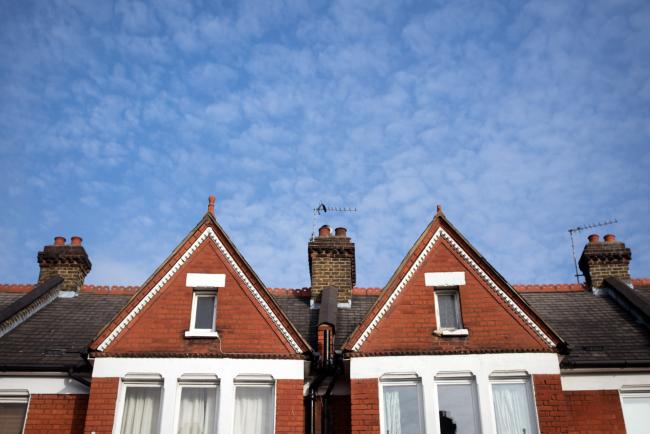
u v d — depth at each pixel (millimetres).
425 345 16844
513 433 15906
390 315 17281
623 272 22234
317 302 20812
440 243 18234
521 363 16484
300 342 16953
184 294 17594
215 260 18078
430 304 17438
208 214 18594
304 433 16578
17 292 22266
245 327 17172
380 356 16688
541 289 22078
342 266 21516
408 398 16422
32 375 17062
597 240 22906
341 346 17859
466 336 16938
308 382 17141
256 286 17641
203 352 16750
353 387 16391
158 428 15969
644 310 19203
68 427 16609
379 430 15945
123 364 16531
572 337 18625
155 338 16938
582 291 22031
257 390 16719
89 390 16953
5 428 16688
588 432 16562
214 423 16203
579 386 17062
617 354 17531
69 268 22312
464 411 16203
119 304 21141
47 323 19531
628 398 17000
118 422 16031
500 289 17453
